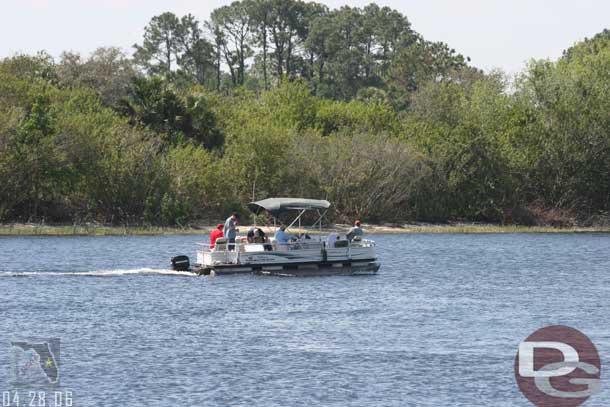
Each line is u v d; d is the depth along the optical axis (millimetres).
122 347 98938
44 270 161625
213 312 120312
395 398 80938
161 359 93688
